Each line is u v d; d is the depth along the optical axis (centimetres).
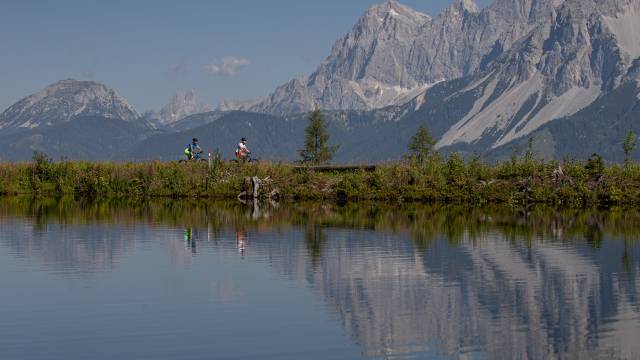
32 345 2006
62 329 2147
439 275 2839
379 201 6141
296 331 2127
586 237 3816
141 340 2045
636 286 2627
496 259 3167
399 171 6353
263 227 4288
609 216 4844
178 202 6159
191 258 3231
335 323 2202
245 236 3900
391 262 3111
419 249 3441
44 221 4600
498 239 3756
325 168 6844
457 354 1936
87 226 4341
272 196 6412
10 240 3753
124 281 2758
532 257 3212
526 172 6047
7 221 4600
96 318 2258
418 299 2477
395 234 3966
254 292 2584
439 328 2148
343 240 3738
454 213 5109
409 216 4909
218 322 2216
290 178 6556
